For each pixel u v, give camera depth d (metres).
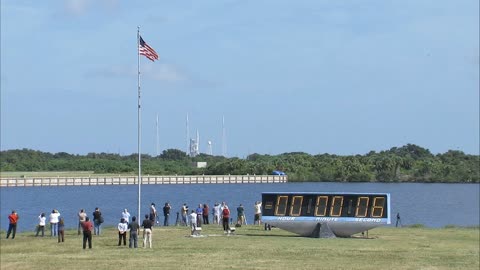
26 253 45.16
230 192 194.25
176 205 140.25
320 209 56.34
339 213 55.91
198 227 57.97
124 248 47.34
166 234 57.69
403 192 198.38
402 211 130.62
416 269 38.12
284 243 50.59
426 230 65.88
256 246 48.41
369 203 55.59
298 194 56.97
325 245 49.44
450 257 43.16
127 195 181.38
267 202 57.53
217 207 72.06
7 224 98.00
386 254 44.41
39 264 39.97
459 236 58.53
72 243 50.69
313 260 41.34
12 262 40.81
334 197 56.22
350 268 38.19
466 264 40.19
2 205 142.00
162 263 39.84
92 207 134.25
